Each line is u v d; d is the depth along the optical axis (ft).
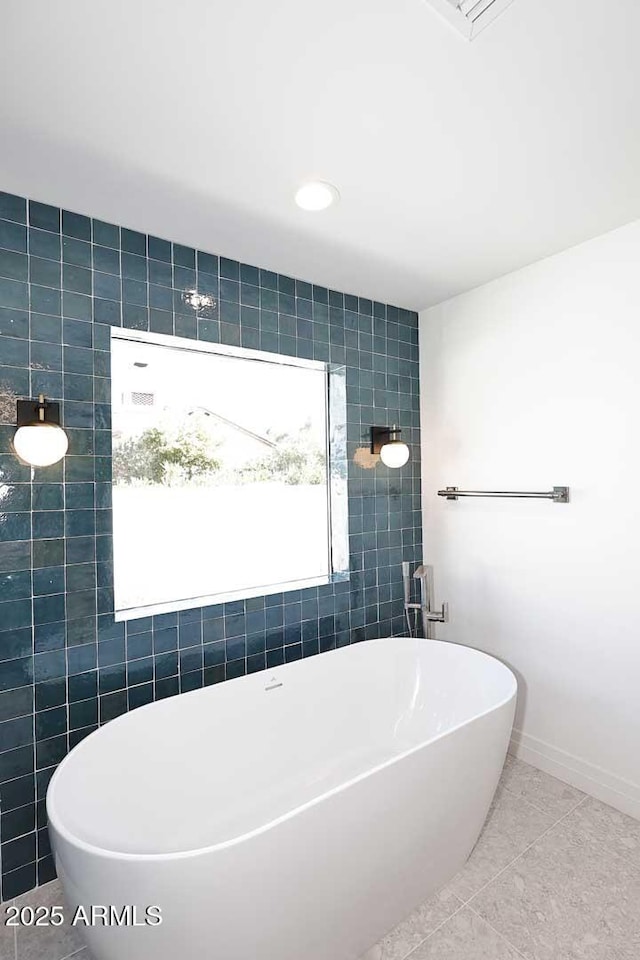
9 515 5.61
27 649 5.68
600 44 3.82
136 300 6.53
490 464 8.50
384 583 9.16
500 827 6.49
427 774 5.01
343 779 6.91
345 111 4.47
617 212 6.31
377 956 4.82
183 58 3.87
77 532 6.02
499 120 4.62
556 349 7.51
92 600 6.10
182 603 7.27
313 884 4.25
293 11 3.51
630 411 6.69
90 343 6.17
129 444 7.19
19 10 3.43
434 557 9.53
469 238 6.91
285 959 4.25
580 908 5.28
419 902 5.32
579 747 7.30
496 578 8.45
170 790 5.82
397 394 9.45
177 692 6.73
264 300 7.73
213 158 5.11
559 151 5.09
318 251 7.20
